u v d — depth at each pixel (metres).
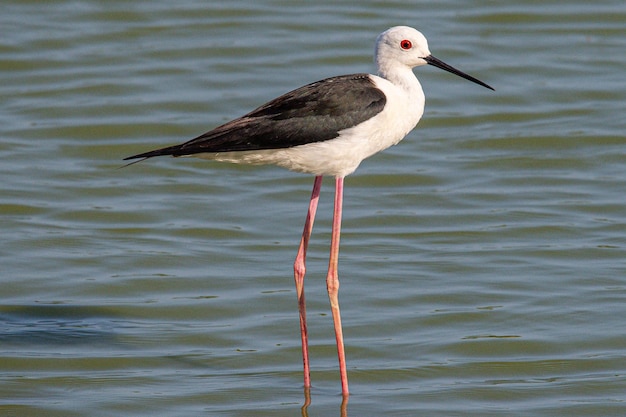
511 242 14.77
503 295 13.23
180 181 16.86
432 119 18.67
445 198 16.22
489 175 16.98
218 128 10.29
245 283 13.66
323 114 10.22
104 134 18.11
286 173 17.23
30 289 13.41
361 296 13.26
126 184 16.69
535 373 11.50
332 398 10.97
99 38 20.98
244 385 11.22
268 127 10.16
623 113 18.67
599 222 15.30
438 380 11.37
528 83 19.62
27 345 11.98
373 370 11.53
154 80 19.69
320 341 12.20
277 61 20.23
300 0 22.50
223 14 21.95
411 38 10.85
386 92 10.54
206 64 20.16
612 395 10.98
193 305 13.05
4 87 19.42
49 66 20.05
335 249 10.95
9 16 21.59
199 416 10.54
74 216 15.59
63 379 11.26
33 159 17.30
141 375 11.38
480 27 21.44
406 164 17.34
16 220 15.37
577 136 18.02
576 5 22.16
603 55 20.48
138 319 12.73
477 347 12.02
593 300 13.04
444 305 13.02
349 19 21.72
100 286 13.52
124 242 14.80
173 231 15.18
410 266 14.07
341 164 10.51
